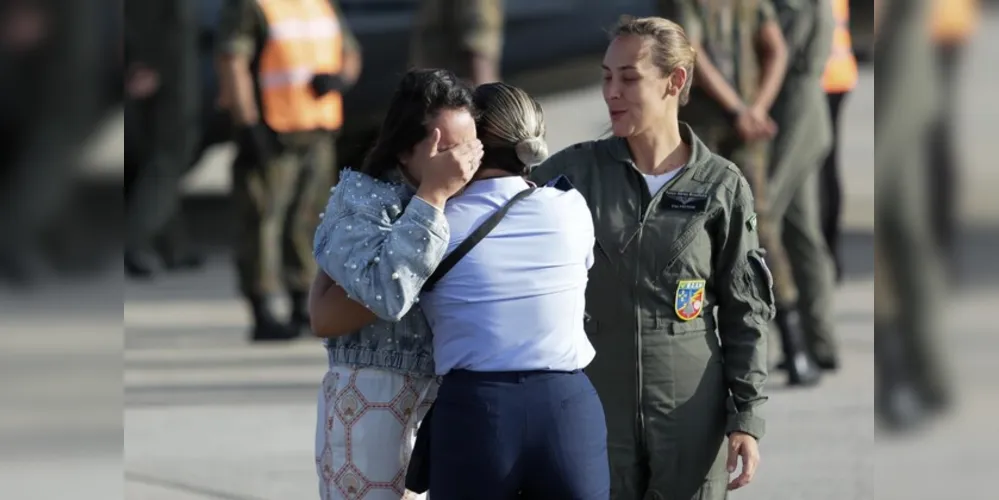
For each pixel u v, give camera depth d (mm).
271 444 19828
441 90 9594
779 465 18578
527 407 9555
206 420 20891
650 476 11180
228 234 31938
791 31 22391
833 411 20906
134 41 29328
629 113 11070
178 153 30188
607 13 28859
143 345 25344
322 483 10586
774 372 23266
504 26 28781
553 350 9641
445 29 26766
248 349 25359
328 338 10422
